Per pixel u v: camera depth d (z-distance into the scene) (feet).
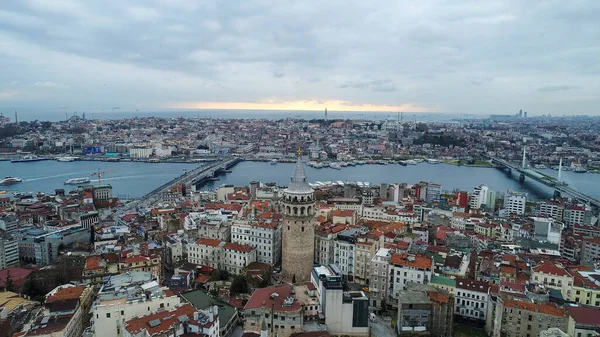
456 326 604.90
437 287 611.88
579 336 468.75
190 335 439.63
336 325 552.00
